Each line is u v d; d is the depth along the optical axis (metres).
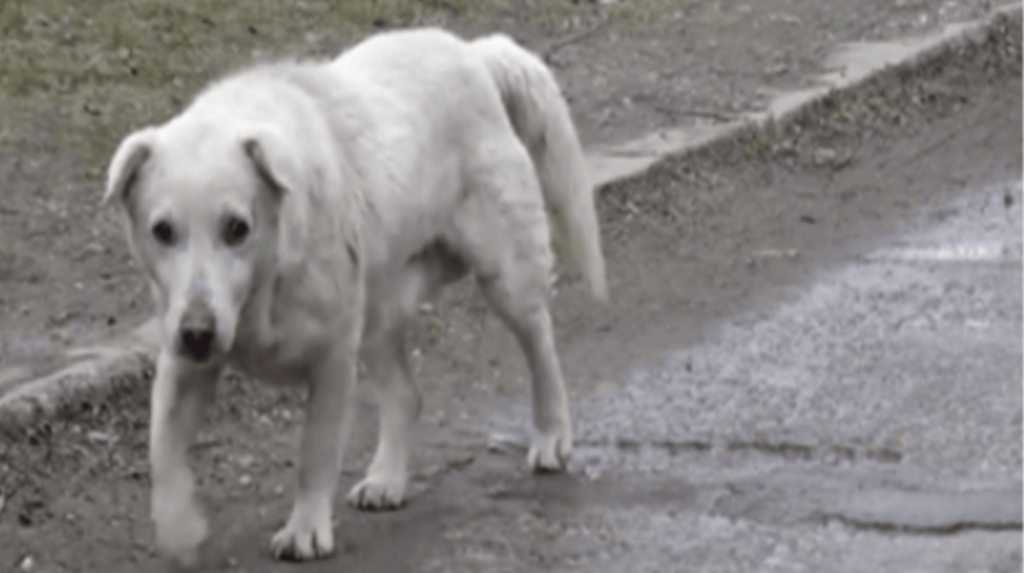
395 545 8.16
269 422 9.91
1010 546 8.20
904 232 14.60
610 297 12.69
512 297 9.05
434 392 10.71
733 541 8.30
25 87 15.90
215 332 6.78
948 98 18.86
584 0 21.42
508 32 19.92
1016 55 20.44
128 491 8.78
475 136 8.91
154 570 7.82
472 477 9.21
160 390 7.58
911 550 8.17
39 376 9.64
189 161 6.91
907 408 10.39
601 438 9.88
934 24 20.98
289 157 7.03
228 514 8.59
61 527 8.27
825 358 11.41
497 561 8.00
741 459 9.57
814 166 16.39
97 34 17.67
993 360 11.31
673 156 15.61
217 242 6.89
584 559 8.06
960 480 9.16
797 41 20.22
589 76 18.47
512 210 8.99
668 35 20.34
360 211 7.96
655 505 8.80
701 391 10.74
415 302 8.84
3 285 11.66
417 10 20.09
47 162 14.26
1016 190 15.92
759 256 13.81
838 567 7.95
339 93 8.18
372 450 9.63
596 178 14.69
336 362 7.80
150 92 16.25
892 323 12.16
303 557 7.88
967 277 13.25
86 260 12.34
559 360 11.35
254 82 7.86
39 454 8.93
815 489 9.05
